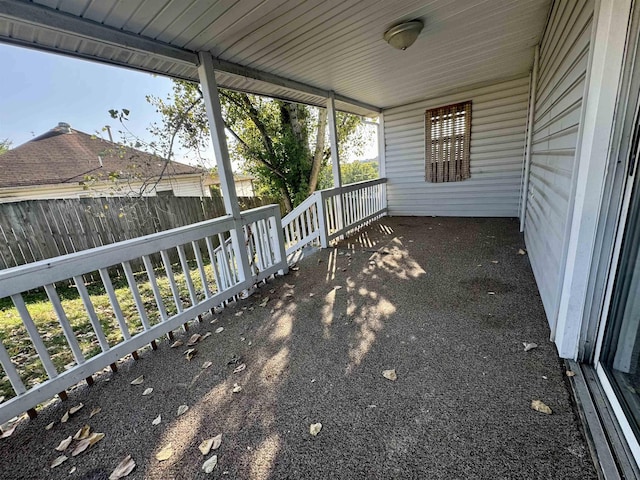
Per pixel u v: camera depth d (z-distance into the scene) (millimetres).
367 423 1378
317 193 4527
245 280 3008
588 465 1080
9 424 1574
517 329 1987
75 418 1587
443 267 3273
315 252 4426
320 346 2039
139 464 1286
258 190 9312
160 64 2812
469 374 1623
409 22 2535
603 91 1246
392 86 4602
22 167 7770
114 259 1959
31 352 2551
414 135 6027
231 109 7758
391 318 2311
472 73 4328
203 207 6352
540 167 2945
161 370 1944
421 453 1206
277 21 2299
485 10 2490
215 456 1290
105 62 2590
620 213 1292
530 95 3920
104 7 1897
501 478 1078
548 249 2205
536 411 1338
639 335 1165
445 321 2184
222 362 1972
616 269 1324
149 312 3373
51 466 1314
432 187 6086
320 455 1245
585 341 1547
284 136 8047
